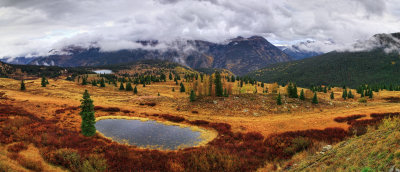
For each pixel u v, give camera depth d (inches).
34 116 1541.6
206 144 1279.5
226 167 810.8
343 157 621.6
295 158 871.1
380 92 4938.5
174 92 4909.0
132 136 1441.9
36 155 788.6
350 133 1155.3
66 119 1748.3
